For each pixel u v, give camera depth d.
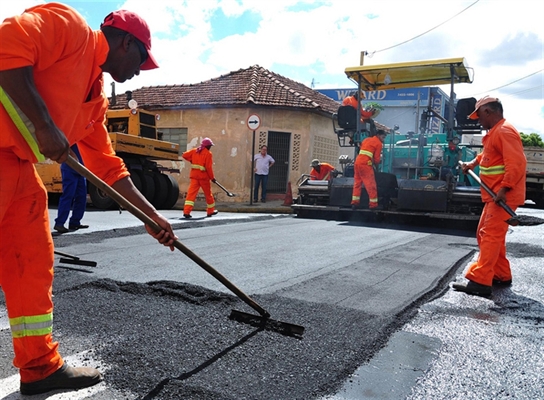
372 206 8.97
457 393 2.17
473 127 8.98
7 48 1.64
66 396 1.96
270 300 3.38
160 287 3.55
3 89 1.70
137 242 5.80
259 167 15.02
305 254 5.39
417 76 9.74
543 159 17.47
